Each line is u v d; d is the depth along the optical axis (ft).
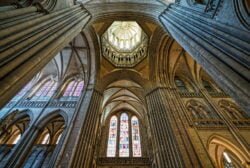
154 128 39.32
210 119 41.29
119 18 49.96
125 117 71.46
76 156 31.81
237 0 17.29
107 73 59.98
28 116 47.14
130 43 70.74
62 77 61.05
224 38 18.39
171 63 58.59
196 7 26.32
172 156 31.30
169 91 48.73
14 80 15.44
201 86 54.75
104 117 69.10
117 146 58.59
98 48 56.59
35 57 18.93
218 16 20.70
